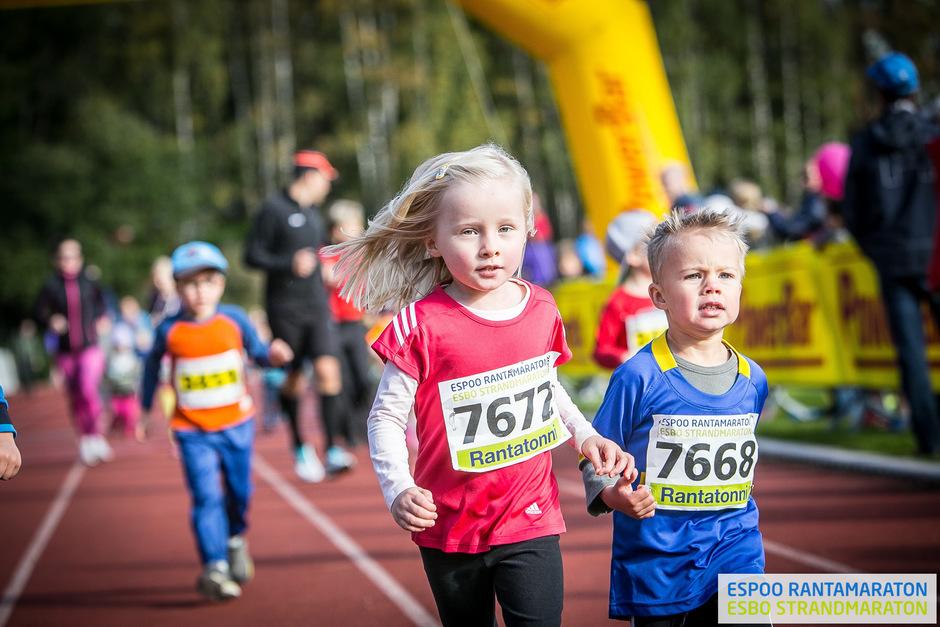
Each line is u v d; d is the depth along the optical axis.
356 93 94.31
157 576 13.52
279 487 20.08
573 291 30.80
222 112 102.19
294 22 99.06
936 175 14.79
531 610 6.62
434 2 93.88
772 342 21.05
